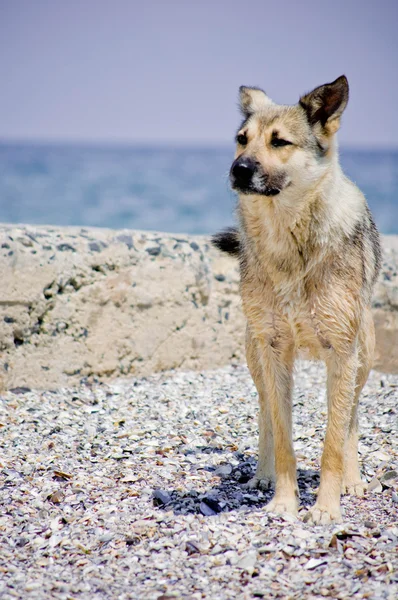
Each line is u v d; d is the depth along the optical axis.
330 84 6.98
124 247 11.88
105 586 5.42
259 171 6.77
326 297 6.73
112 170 80.62
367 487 7.43
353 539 6.00
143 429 9.30
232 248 8.49
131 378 11.86
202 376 12.18
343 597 5.07
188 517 6.60
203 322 12.58
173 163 104.62
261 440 7.81
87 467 7.96
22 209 46.09
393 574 5.30
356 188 7.70
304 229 6.74
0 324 10.55
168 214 45.28
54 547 6.10
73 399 10.59
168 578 5.52
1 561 5.84
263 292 7.02
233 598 5.17
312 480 7.77
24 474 7.72
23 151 140.38
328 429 6.79
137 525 6.42
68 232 11.85
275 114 7.11
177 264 12.30
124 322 11.75
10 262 10.65
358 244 6.96
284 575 5.47
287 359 7.21
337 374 6.82
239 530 6.27
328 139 7.05
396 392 11.07
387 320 12.62
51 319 11.07
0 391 10.53
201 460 8.30
